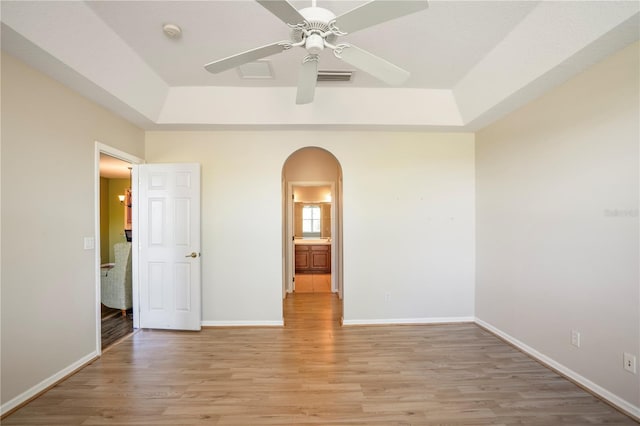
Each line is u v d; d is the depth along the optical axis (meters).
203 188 3.54
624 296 1.95
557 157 2.44
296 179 5.21
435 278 3.64
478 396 2.14
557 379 2.36
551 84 2.39
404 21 2.07
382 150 3.62
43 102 2.19
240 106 3.19
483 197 3.48
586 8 1.73
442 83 3.01
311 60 1.77
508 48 2.31
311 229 7.51
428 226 3.64
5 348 1.94
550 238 2.52
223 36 2.24
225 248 3.54
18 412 1.96
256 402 2.07
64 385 2.27
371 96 3.16
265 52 1.71
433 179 3.64
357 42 2.33
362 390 2.22
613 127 2.00
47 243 2.23
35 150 2.14
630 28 1.70
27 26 1.73
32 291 2.12
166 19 2.05
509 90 2.56
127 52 2.38
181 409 2.00
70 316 2.43
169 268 3.42
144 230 3.44
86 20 1.96
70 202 2.44
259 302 3.56
